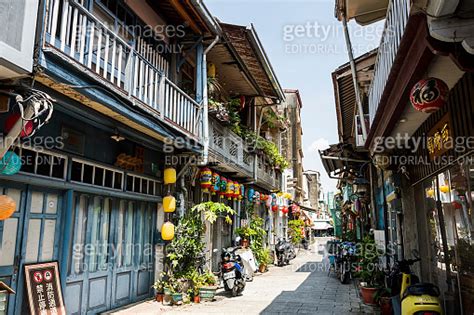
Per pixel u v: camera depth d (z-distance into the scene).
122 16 6.88
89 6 5.89
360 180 12.26
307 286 10.17
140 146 7.63
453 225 5.38
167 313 6.81
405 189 7.75
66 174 5.68
